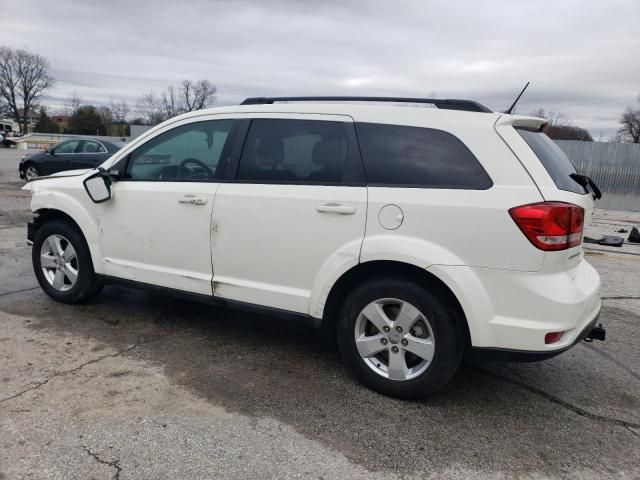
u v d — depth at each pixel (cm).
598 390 358
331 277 330
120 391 320
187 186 385
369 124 333
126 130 7806
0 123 8275
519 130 312
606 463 274
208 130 388
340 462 263
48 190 456
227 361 372
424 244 303
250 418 298
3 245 713
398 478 254
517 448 283
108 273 434
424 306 308
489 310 294
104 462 252
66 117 8888
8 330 407
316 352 396
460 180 304
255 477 248
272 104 373
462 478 256
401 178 318
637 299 590
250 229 357
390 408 317
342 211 324
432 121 318
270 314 360
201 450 266
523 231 284
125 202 412
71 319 437
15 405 297
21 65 8150
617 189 1645
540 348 287
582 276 324
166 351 383
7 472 241
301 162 348
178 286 395
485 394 343
